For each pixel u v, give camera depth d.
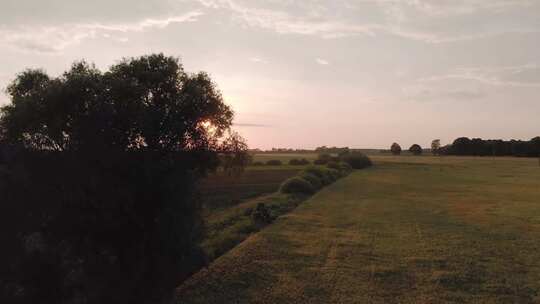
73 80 15.12
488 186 66.06
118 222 15.62
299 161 116.00
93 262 15.87
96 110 15.09
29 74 16.77
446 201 47.81
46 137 15.56
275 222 34.03
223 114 17.80
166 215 16.22
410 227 31.86
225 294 17.28
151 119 15.58
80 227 15.38
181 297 17.00
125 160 15.53
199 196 18.05
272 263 21.64
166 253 16.62
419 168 117.25
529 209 41.47
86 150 15.20
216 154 17.81
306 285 18.31
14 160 15.47
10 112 15.43
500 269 20.56
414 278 19.20
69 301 15.79
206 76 17.73
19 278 15.18
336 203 46.09
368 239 27.52
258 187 59.62
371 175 91.62
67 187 15.46
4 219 15.36
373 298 16.77
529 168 113.19
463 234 29.17
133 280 15.84
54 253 15.55
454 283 18.47
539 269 20.58
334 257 22.92
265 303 16.36
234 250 24.31
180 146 16.81
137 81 16.06
